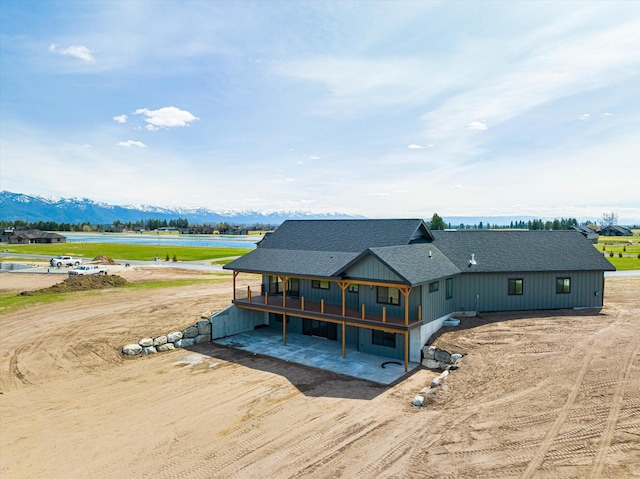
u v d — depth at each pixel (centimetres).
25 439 1354
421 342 2077
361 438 1301
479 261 2530
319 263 2397
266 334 2677
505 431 1247
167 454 1244
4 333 2548
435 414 1439
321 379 1875
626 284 3641
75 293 3772
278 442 1297
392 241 2512
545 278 2545
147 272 5419
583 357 1730
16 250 9262
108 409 1577
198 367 2055
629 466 1027
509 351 1891
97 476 1139
